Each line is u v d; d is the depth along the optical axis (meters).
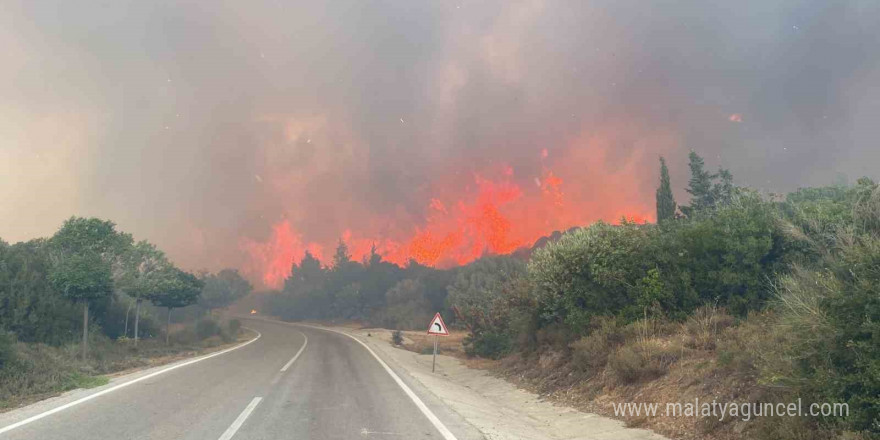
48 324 19.14
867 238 7.78
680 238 13.84
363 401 10.95
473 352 26.25
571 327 15.00
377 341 41.56
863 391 6.23
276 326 72.19
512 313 21.25
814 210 12.41
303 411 9.52
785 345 7.60
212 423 8.23
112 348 21.00
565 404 11.77
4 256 19.84
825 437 6.20
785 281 9.71
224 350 26.64
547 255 15.97
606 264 14.28
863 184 12.34
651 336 12.20
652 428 8.70
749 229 12.30
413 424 8.69
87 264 18.17
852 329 6.51
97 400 9.97
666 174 26.73
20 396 10.19
